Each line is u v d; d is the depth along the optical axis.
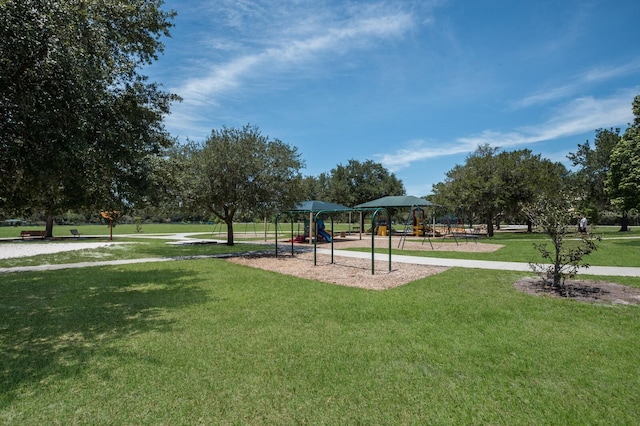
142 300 7.31
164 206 17.53
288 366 4.05
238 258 14.90
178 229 46.44
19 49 5.52
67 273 10.91
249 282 9.25
